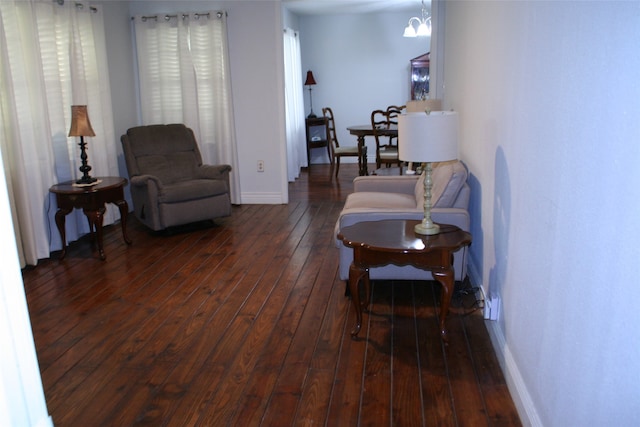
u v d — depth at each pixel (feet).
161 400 7.58
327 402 7.40
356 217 10.26
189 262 13.62
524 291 6.88
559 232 5.42
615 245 4.07
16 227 13.20
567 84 5.18
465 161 12.73
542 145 6.04
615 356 4.07
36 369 1.89
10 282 1.76
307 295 11.23
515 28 7.38
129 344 9.26
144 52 19.33
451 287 8.66
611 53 4.14
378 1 23.88
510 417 6.97
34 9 13.98
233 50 19.26
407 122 8.52
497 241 8.71
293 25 26.84
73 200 13.65
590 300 4.57
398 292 11.25
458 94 13.99
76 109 14.01
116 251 14.73
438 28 17.85
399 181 14.07
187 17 18.90
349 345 9.00
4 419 1.73
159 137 17.44
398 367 8.24
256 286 11.82
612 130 4.12
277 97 19.47
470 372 8.05
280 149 19.89
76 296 11.50
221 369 8.36
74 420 7.17
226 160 19.88
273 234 16.08
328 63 29.19
